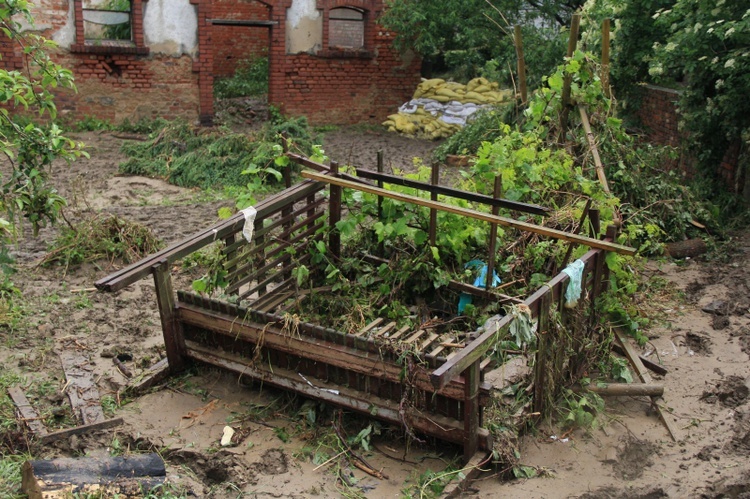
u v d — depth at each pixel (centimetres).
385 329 520
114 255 844
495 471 490
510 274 654
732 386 594
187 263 825
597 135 845
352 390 523
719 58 969
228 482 477
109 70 1620
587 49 1175
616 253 578
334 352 517
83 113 1620
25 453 500
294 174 1238
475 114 1465
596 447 520
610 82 1209
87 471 459
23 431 519
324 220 676
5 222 591
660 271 833
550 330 518
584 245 587
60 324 689
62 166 1298
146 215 1037
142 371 599
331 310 618
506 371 556
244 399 571
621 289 654
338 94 1870
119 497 445
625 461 510
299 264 646
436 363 477
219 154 1254
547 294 503
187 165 1236
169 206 1095
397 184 652
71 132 1588
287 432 531
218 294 628
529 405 525
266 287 683
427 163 1434
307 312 619
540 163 767
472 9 1683
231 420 543
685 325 702
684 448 523
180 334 590
